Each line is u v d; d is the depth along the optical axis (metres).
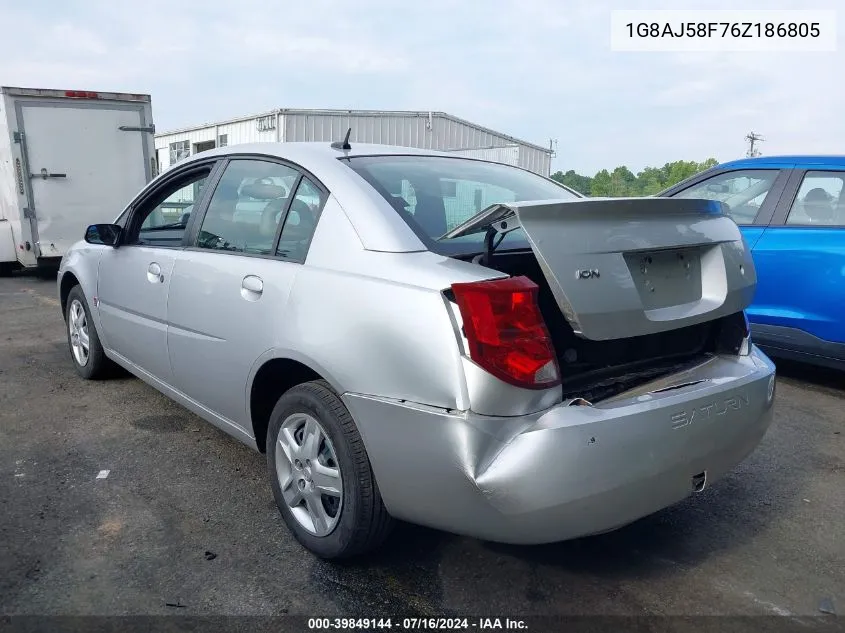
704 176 5.77
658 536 3.02
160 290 3.60
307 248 2.75
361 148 3.23
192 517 3.09
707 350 2.96
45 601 2.48
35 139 10.13
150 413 4.38
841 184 4.83
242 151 3.41
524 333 2.16
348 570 2.70
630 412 2.22
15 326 7.03
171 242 3.72
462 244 2.60
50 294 9.33
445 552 2.83
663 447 2.28
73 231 10.62
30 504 3.19
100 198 10.77
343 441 2.50
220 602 2.49
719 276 2.66
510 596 2.56
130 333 4.03
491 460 2.14
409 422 2.27
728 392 2.53
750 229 5.20
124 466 3.61
